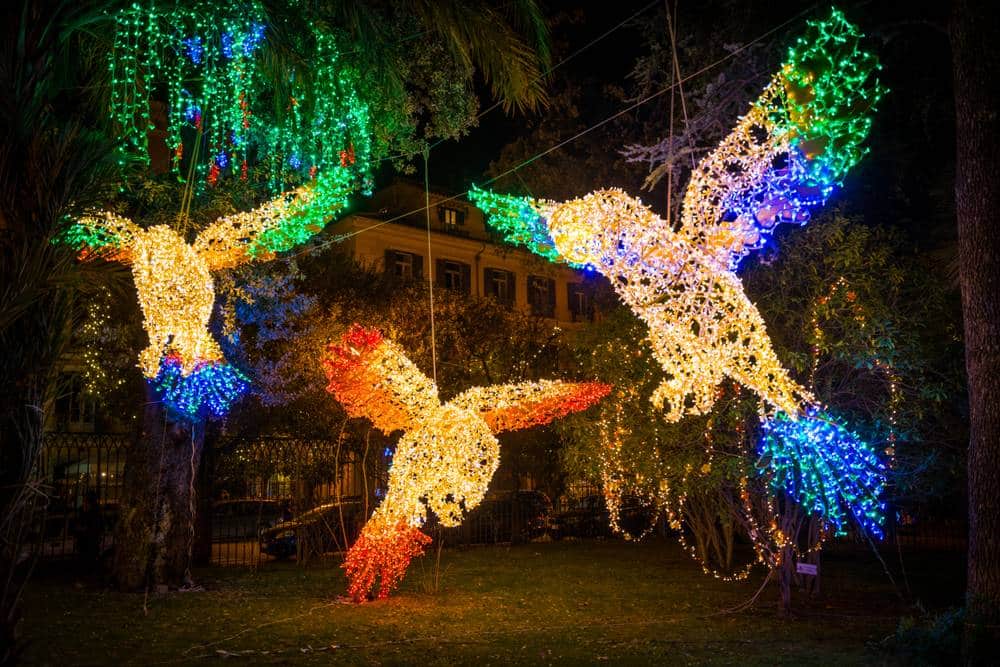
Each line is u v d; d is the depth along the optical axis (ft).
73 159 14.42
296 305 49.11
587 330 38.99
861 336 28.84
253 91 33.30
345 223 88.28
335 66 32.55
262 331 48.80
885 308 29.19
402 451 33.01
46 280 13.94
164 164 40.45
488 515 57.77
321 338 50.85
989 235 21.95
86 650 24.11
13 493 13.83
